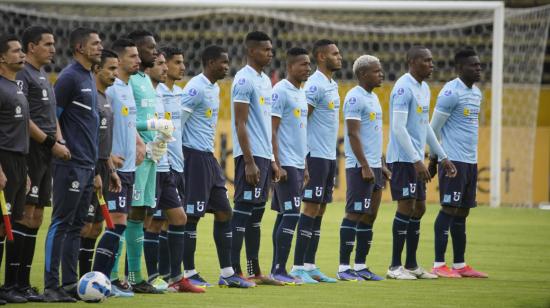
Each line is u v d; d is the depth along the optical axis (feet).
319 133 116.06
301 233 114.52
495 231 179.63
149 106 100.83
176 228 101.76
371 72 118.73
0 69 86.43
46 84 90.12
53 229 89.51
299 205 111.75
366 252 119.65
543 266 132.98
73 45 91.04
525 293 104.88
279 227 111.96
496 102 233.76
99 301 88.74
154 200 99.86
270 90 110.52
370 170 116.47
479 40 295.07
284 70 291.58
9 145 85.81
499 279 119.55
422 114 122.72
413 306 92.63
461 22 285.84
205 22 297.33
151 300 92.27
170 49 107.76
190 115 106.63
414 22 296.92
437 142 123.65
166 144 100.12
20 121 86.28
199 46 295.69
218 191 107.34
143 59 100.83
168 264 107.65
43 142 87.45
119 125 96.02
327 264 132.36
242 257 137.69
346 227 118.11
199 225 182.60
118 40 97.19
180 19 298.15
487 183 252.01
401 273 120.26
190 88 106.52
